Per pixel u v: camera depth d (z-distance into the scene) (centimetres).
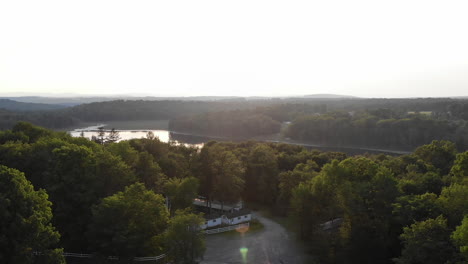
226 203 8281
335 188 6094
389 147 19712
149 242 4853
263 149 9369
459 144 17075
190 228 4578
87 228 4912
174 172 8138
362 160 6328
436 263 3788
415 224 4159
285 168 9925
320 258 5450
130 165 7000
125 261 4694
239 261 5278
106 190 5509
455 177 5731
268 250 5731
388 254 5375
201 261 5222
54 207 5047
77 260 4775
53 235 3666
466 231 3306
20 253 3259
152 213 4859
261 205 8619
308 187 6275
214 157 7838
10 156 5759
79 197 4944
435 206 4609
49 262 3497
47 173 5062
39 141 6488
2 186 3412
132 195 4847
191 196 6494
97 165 5456
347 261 5341
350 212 5647
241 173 7975
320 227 6259
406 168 8125
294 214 6450
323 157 10281
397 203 4978
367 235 5394
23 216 3425
